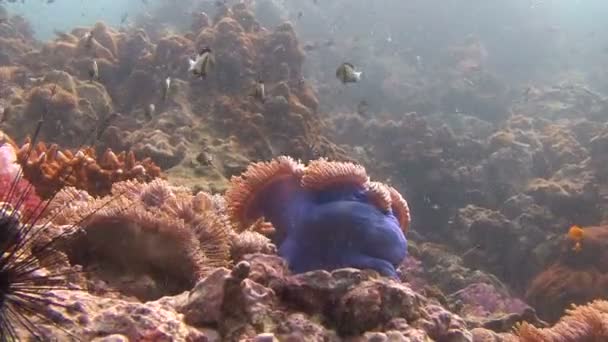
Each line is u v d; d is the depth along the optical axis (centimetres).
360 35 2753
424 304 283
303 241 343
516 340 405
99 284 280
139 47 1299
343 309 250
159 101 1112
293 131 1107
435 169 1491
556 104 2081
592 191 1234
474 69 2412
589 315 395
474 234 1248
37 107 972
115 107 1158
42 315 196
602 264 1001
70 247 290
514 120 1894
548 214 1225
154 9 2594
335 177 352
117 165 614
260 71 1255
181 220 315
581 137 1670
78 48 1266
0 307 172
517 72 2842
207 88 1156
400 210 403
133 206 306
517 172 1429
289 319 238
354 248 330
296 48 1349
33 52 1323
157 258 304
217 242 347
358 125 1727
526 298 1055
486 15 2931
